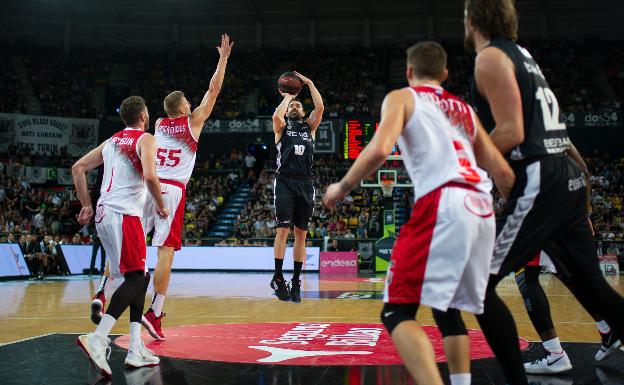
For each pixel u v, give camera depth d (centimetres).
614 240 1587
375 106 2444
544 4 2625
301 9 2772
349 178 200
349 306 702
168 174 446
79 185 360
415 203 208
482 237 204
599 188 1917
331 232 1761
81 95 2436
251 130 2272
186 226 1930
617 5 2586
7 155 2095
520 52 238
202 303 752
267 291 957
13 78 2367
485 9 240
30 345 399
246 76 2622
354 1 2706
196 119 454
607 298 246
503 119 222
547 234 232
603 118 2047
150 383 287
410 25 2762
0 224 1645
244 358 353
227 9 2792
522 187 232
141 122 363
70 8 2686
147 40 2808
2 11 2603
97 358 298
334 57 2702
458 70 2517
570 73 2427
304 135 488
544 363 320
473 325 512
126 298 321
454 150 207
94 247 1371
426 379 183
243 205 2105
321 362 338
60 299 797
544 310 319
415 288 198
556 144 237
